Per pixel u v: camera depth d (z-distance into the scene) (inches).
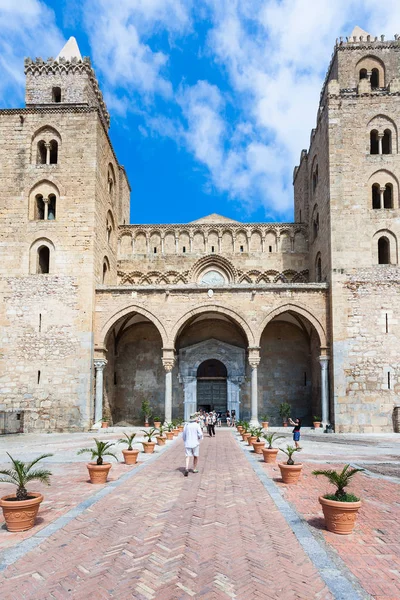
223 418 1658.5
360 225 1421.0
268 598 259.3
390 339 1368.1
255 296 1437.0
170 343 1423.5
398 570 299.4
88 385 1352.1
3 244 1429.6
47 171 1456.7
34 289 1403.8
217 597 260.8
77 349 1369.3
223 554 324.8
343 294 1390.3
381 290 1390.3
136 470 661.9
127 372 1706.4
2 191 1454.2
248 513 428.5
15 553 327.3
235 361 1684.3
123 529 381.4
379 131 1469.0
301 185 1867.6
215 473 641.6
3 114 1489.9
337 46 1576.0
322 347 1402.6
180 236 1779.0
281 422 1654.8
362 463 721.6
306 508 448.1
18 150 1471.5
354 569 300.7
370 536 366.6
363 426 1333.7
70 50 1678.2
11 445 987.9
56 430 1336.1
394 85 1482.5
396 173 1446.9
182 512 433.1
